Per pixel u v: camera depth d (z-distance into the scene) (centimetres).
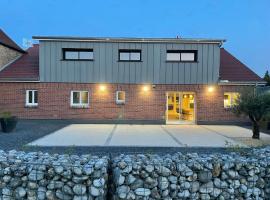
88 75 1850
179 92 1889
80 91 1861
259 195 475
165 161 473
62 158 491
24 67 1986
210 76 1864
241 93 1334
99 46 1847
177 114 1892
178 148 978
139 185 447
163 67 1855
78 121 1845
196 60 1862
